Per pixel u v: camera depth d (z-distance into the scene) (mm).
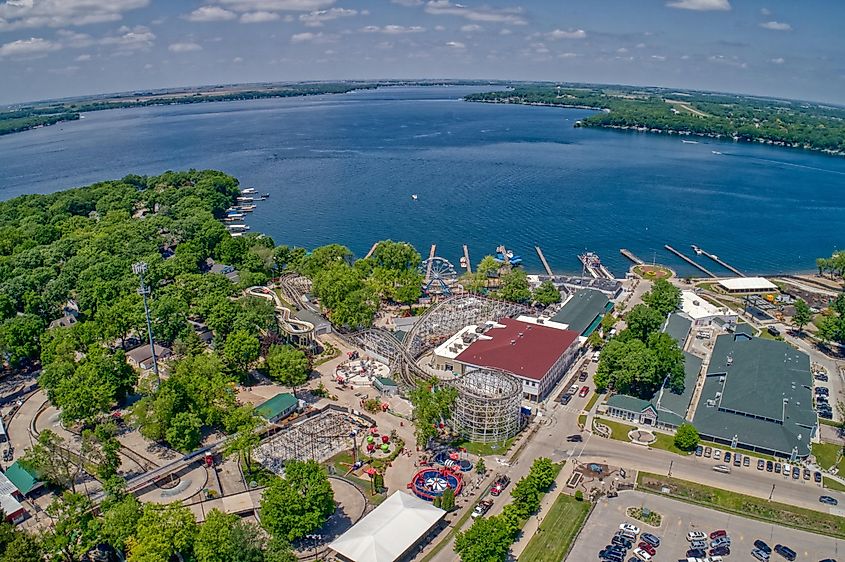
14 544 139625
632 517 169375
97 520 155250
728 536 162125
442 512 163000
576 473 188875
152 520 147500
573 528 165125
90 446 183000
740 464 193625
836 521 167750
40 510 173125
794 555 154250
